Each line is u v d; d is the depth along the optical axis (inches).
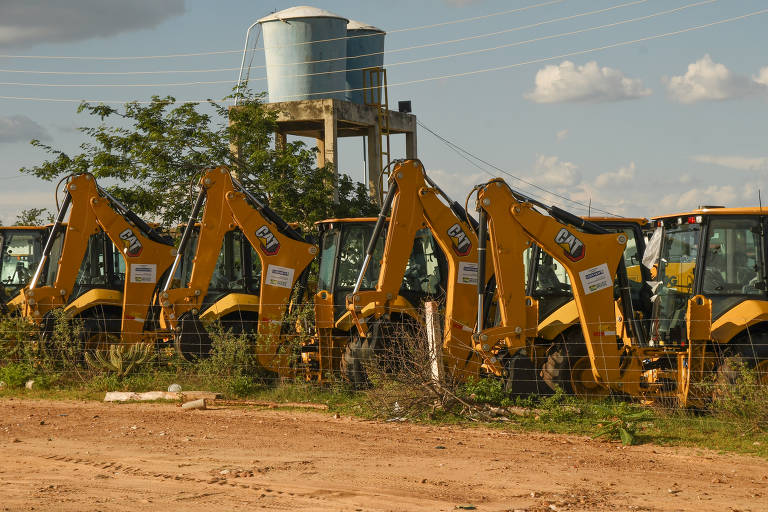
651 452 412.2
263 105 1172.5
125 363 637.9
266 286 610.2
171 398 576.1
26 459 402.9
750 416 457.7
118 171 1074.1
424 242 616.7
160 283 715.4
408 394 512.7
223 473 369.4
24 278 736.3
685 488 344.8
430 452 412.5
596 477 362.3
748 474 368.8
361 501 324.2
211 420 505.4
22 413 537.0
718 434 446.3
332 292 601.3
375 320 567.8
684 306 515.2
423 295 607.2
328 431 468.1
